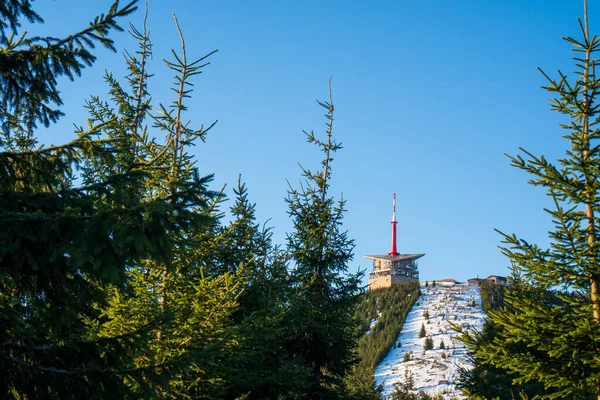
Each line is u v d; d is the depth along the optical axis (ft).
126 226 18.66
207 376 42.27
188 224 20.20
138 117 54.90
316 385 70.69
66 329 24.89
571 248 34.96
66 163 22.95
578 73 36.96
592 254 34.63
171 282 41.93
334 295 72.49
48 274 20.21
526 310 35.47
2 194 19.58
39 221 18.95
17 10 22.75
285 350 71.41
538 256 35.68
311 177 75.66
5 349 19.99
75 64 22.97
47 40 22.75
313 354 71.46
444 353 443.73
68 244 18.52
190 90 44.19
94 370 19.75
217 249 46.14
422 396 296.30
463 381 71.46
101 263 18.86
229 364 46.73
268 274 60.95
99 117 56.44
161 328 36.60
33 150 22.36
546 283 36.55
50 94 23.72
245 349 49.47
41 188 22.88
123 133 41.39
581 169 34.99
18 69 22.97
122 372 20.47
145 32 65.72
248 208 58.44
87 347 20.66
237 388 55.72
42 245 19.02
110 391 19.94
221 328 40.65
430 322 562.25
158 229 19.45
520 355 36.58
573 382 34.65
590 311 35.12
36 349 20.11
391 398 241.76
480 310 594.24
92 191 20.21
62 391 19.48
